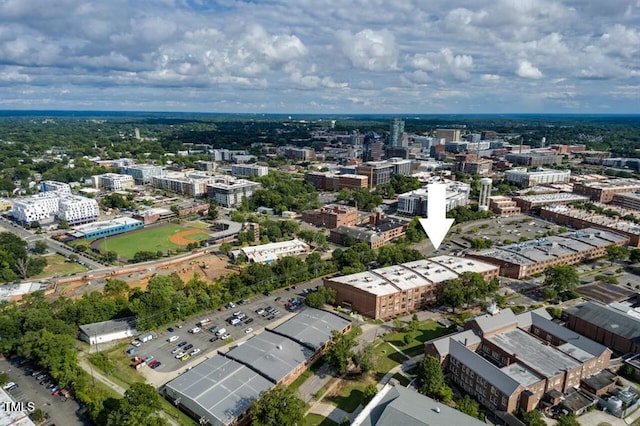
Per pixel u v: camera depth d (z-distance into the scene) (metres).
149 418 144.50
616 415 164.25
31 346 190.88
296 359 190.38
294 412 149.50
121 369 192.12
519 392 161.50
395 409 144.38
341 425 155.38
